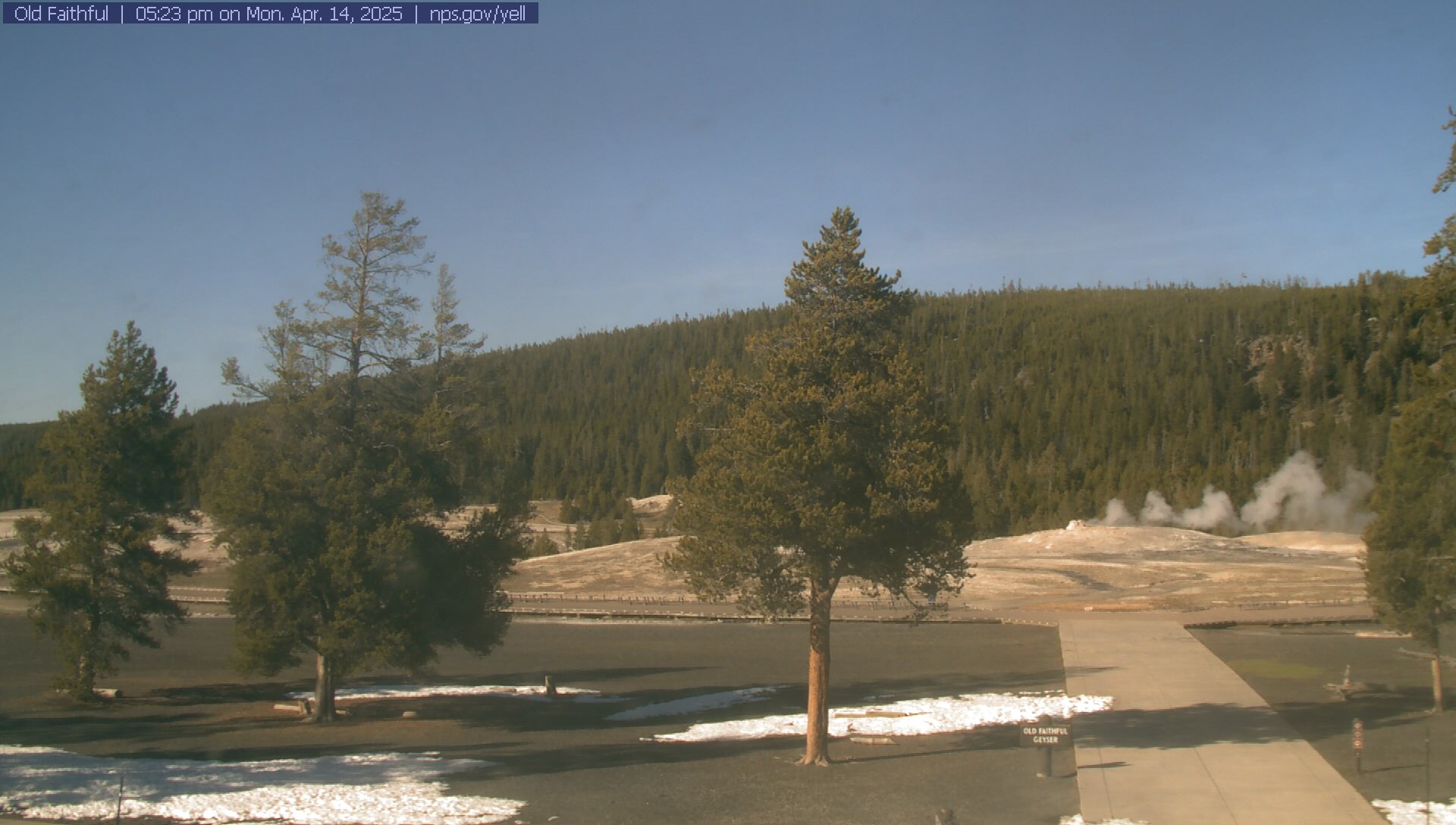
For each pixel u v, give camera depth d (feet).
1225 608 170.50
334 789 55.57
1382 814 50.57
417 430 85.51
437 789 56.75
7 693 109.50
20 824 48.01
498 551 90.12
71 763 63.67
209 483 86.38
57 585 101.76
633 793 56.75
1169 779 58.08
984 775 60.90
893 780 60.23
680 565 66.23
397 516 83.71
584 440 591.78
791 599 64.95
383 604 81.71
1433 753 63.26
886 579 65.21
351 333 86.79
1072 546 285.23
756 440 61.26
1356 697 86.12
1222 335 653.30
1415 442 76.23
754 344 67.62
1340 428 463.42
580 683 113.60
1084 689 94.17
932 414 64.95
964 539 64.80
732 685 109.29
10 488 437.17
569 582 231.71
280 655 84.28
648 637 154.40
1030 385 609.83
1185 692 90.79
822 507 60.39
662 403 631.97
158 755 70.79
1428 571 75.56
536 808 53.01
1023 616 165.37
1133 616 161.99
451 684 114.32
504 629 93.25
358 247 87.81
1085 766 61.93
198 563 113.09
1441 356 67.21
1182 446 480.64
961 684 103.65
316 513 84.38
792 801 54.65
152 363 111.86
